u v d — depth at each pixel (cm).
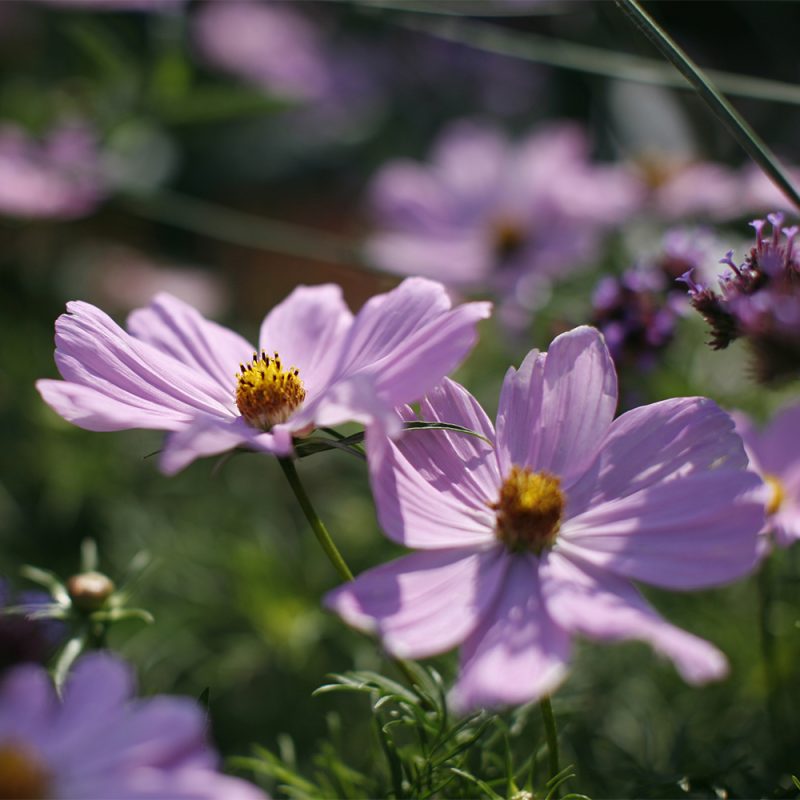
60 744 38
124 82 94
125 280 94
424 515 43
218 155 110
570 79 113
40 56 101
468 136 94
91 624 48
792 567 56
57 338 44
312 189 111
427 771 46
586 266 83
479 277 84
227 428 44
